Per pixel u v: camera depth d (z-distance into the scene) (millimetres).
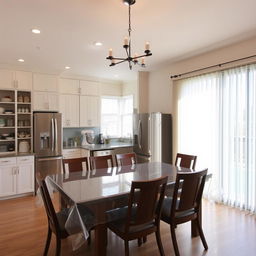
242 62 3412
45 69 4938
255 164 3328
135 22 2699
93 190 2203
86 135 5984
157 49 3727
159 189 2148
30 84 4812
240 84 3488
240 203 3553
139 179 2617
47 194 2074
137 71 5316
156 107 5230
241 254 2406
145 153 4875
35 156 4547
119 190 2201
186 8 2385
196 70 4160
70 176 2781
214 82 3887
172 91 4730
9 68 4586
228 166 3691
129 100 6508
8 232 2910
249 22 2736
